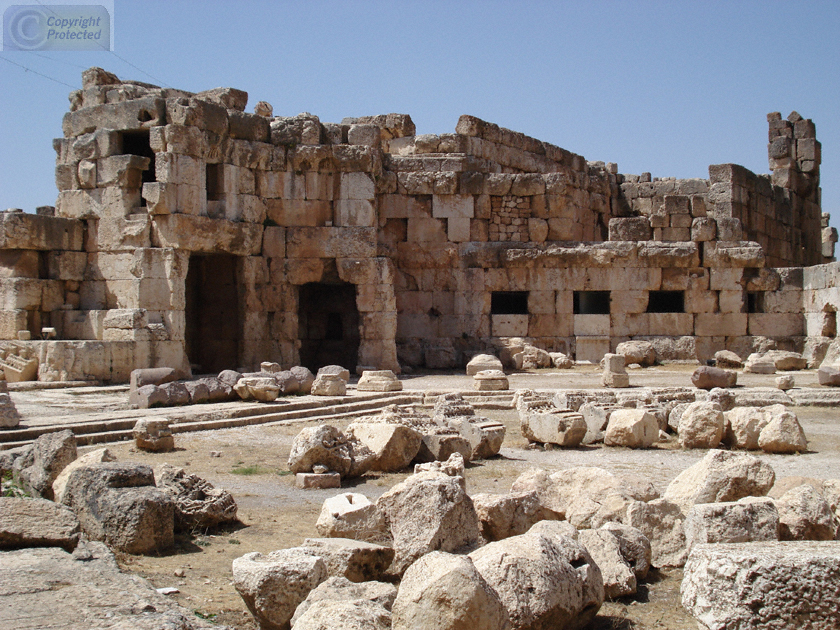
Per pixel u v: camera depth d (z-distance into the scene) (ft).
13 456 34.91
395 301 90.84
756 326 103.35
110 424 50.26
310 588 20.61
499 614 17.54
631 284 101.55
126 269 76.89
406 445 42.52
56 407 57.57
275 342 86.79
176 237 75.51
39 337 76.89
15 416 47.52
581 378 85.71
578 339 100.37
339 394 68.18
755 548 18.28
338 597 19.31
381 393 70.23
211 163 80.79
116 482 27.37
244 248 83.20
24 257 76.54
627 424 49.34
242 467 42.06
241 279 84.17
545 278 99.96
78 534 22.49
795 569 17.03
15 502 22.90
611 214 124.67
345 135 90.38
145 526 26.27
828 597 16.83
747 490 29.71
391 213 98.43
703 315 102.53
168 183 75.36
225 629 17.92
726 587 17.54
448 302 99.25
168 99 77.00
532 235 101.96
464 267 99.19
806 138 138.41
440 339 98.58
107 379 69.92
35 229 76.28
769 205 129.70
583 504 28.91
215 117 79.51
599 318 100.99
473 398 70.79
